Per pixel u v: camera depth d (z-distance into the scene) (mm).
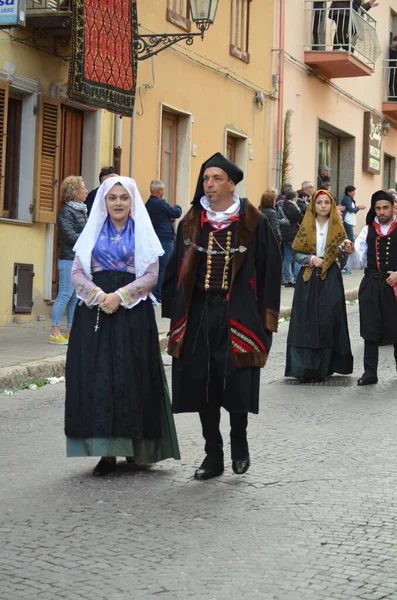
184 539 5375
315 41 25297
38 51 14547
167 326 14195
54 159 15023
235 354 6469
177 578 4766
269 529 5566
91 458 7332
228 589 4621
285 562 5004
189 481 6633
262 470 6930
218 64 20422
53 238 15211
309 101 25641
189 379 6617
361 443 7828
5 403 9578
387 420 8828
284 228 20562
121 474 6824
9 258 14180
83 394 6707
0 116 13789
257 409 6652
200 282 6605
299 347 10977
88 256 6828
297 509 5965
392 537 5426
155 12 17719
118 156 16594
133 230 6898
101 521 5707
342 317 11055
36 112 14609
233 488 6453
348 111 28703
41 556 5082
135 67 15703
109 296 6691
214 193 6535
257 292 6641
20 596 4527
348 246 10938
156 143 18094
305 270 11109
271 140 23344
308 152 25844
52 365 11086
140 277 6805
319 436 8086
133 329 6773
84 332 6773
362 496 6258
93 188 16094
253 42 22203
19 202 14664
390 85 31922
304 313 11000
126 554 5121
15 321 14352
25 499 6176
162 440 6941
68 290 12531
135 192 6887
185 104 19141
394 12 32219
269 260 6598
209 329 6570
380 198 11117
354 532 5512
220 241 6578
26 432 8250
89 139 16109
